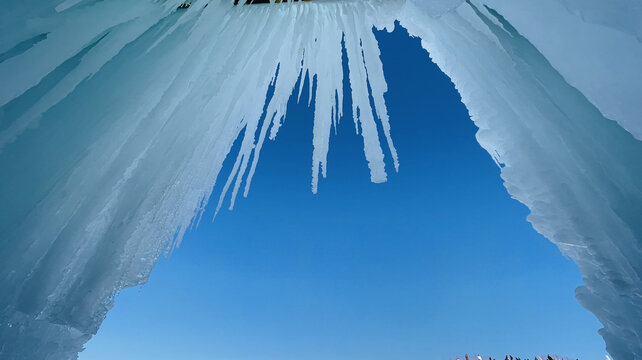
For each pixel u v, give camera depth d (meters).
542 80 2.80
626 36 1.88
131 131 3.16
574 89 2.61
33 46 2.79
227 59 3.93
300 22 4.49
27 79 2.69
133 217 2.64
